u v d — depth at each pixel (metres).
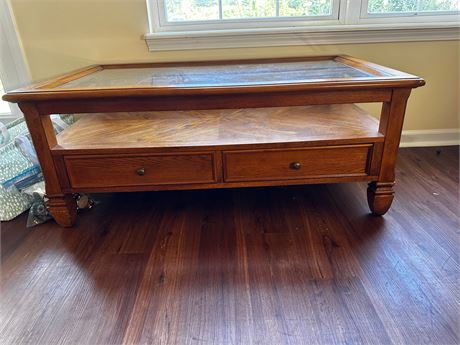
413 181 1.65
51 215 1.41
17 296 1.05
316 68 1.51
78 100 1.15
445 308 0.95
